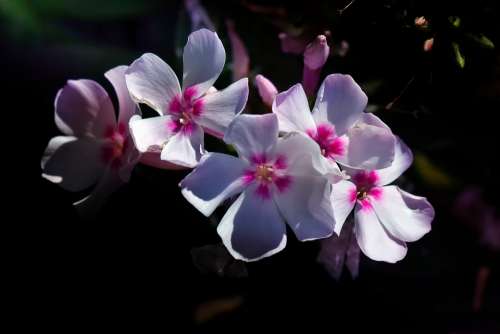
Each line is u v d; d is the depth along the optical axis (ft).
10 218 1.04
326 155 0.89
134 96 0.88
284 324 1.00
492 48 0.94
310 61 0.91
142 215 0.99
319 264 0.98
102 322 1.02
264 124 0.86
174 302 1.02
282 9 1.03
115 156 0.93
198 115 0.89
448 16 0.93
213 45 0.88
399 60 0.94
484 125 1.01
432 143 1.02
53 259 1.03
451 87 0.98
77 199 1.04
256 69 1.02
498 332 1.03
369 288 1.02
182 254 1.01
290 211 0.88
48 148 0.93
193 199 0.86
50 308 1.02
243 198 0.88
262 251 0.87
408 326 1.02
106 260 1.02
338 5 0.95
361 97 0.88
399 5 0.93
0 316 1.02
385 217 0.90
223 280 1.01
